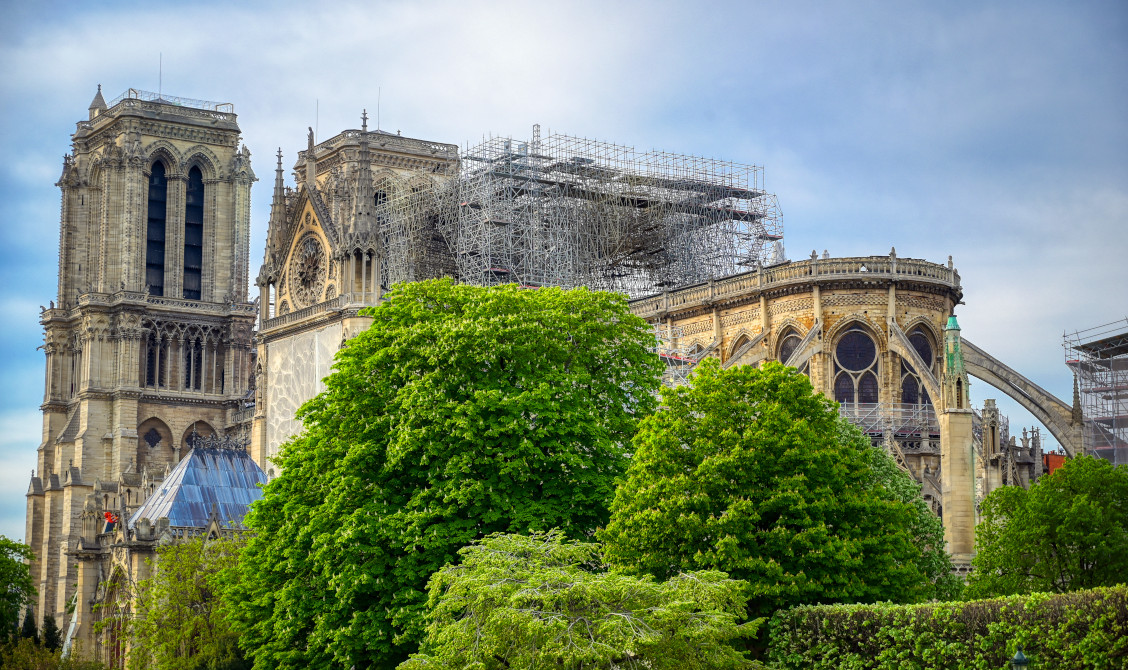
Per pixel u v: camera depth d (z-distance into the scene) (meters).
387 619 80.06
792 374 80.88
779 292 140.75
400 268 165.00
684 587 62.00
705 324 150.25
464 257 161.75
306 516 86.25
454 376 85.38
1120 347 147.00
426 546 79.38
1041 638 58.50
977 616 61.81
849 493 76.50
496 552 65.00
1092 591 57.94
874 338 137.00
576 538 81.38
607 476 83.62
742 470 74.94
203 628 111.56
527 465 81.38
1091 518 83.88
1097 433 143.88
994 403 114.44
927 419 135.00
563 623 58.03
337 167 192.62
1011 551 86.06
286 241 162.25
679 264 172.38
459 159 182.75
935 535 98.81
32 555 152.75
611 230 166.62
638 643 58.22
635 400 93.50
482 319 88.31
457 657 61.50
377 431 86.50
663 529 73.94
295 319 156.62
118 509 147.88
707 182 176.62
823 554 72.56
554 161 167.88
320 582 83.56
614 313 94.56
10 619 147.50
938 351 139.00
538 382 86.38
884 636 65.25
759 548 73.75
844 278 136.75
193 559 112.69
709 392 79.31
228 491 133.88
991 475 112.81
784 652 69.38
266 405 161.50
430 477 82.31
